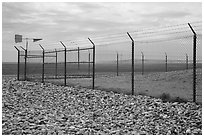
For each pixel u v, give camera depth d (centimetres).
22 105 1305
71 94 1514
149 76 2172
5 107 1245
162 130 866
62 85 1842
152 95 1345
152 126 910
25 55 2288
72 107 1247
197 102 1112
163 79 1912
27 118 1030
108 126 927
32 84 1917
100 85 1833
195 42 1121
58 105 1302
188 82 1694
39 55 2162
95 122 977
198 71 1920
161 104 1132
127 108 1137
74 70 2692
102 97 1373
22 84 1917
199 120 921
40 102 1380
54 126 928
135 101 1235
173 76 1944
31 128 905
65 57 1823
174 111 1027
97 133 846
